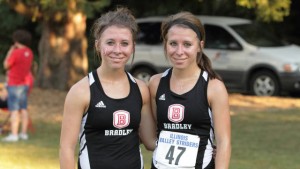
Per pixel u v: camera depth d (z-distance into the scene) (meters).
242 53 42.22
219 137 11.09
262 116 33.81
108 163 10.80
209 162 11.23
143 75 45.09
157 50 44.44
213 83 11.14
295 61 40.78
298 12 52.78
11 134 26.52
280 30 53.00
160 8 48.41
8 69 26.38
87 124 10.85
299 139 27.47
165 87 11.24
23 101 26.66
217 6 48.84
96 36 11.08
